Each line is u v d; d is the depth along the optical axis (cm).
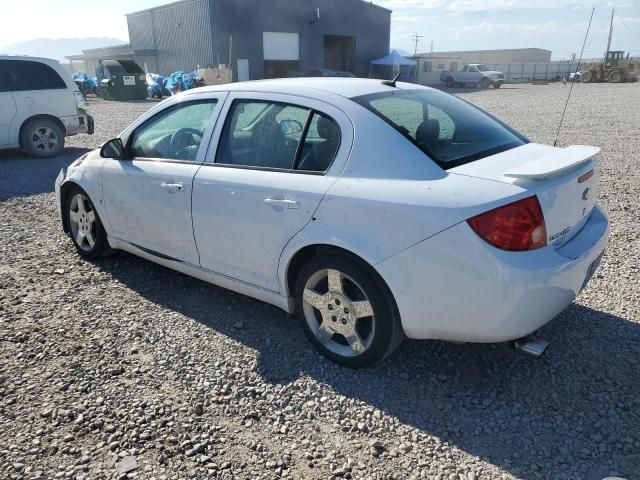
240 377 321
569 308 395
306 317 338
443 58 4941
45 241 568
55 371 326
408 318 290
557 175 289
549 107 2153
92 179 460
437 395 301
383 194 287
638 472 244
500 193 267
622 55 4900
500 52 8319
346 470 249
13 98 1034
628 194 718
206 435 272
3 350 349
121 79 3047
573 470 246
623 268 464
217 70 3241
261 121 350
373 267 289
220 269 378
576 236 310
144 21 4222
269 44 3822
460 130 334
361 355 316
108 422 281
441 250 270
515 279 261
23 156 1130
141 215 420
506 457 255
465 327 278
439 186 279
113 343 359
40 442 266
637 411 284
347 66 4397
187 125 396
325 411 290
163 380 318
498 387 307
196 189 369
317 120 325
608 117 1730
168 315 398
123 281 460
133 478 244
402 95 352
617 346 345
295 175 324
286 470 249
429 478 243
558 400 295
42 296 430
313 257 323
